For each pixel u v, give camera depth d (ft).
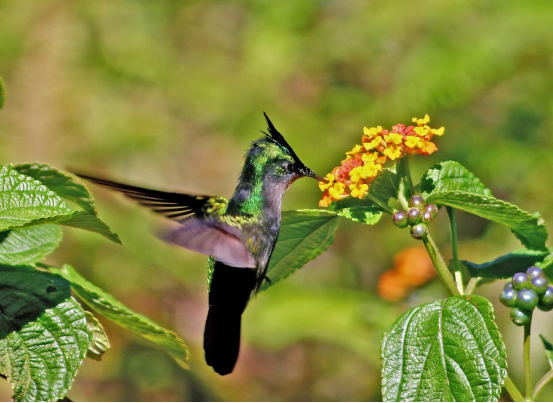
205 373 35.27
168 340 12.48
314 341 35.60
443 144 39.27
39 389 10.94
